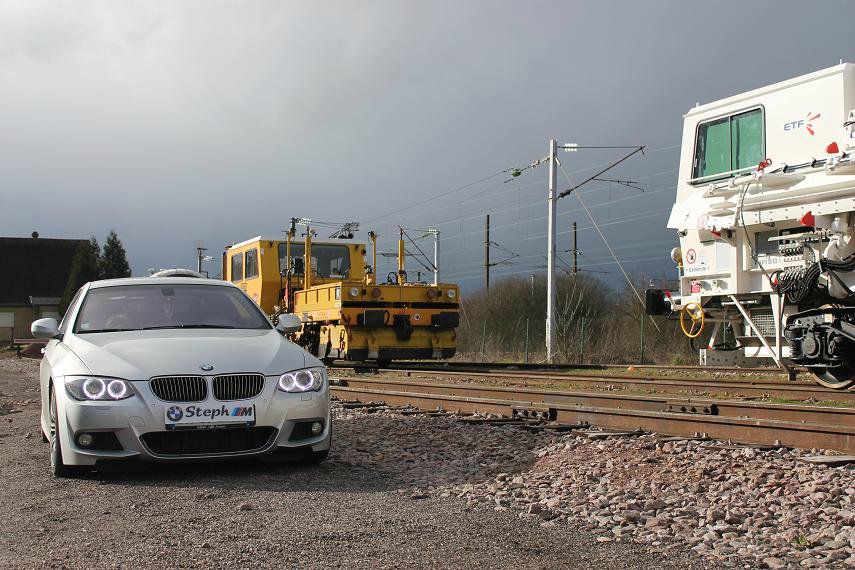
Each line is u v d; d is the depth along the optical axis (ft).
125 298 24.88
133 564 13.33
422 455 23.85
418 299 60.44
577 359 83.46
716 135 38.55
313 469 21.91
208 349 21.34
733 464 20.40
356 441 26.45
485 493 18.78
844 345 32.42
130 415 19.81
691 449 22.67
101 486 19.61
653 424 26.03
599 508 17.07
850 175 31.48
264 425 20.68
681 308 41.24
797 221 34.24
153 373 20.24
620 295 91.50
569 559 13.73
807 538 14.47
